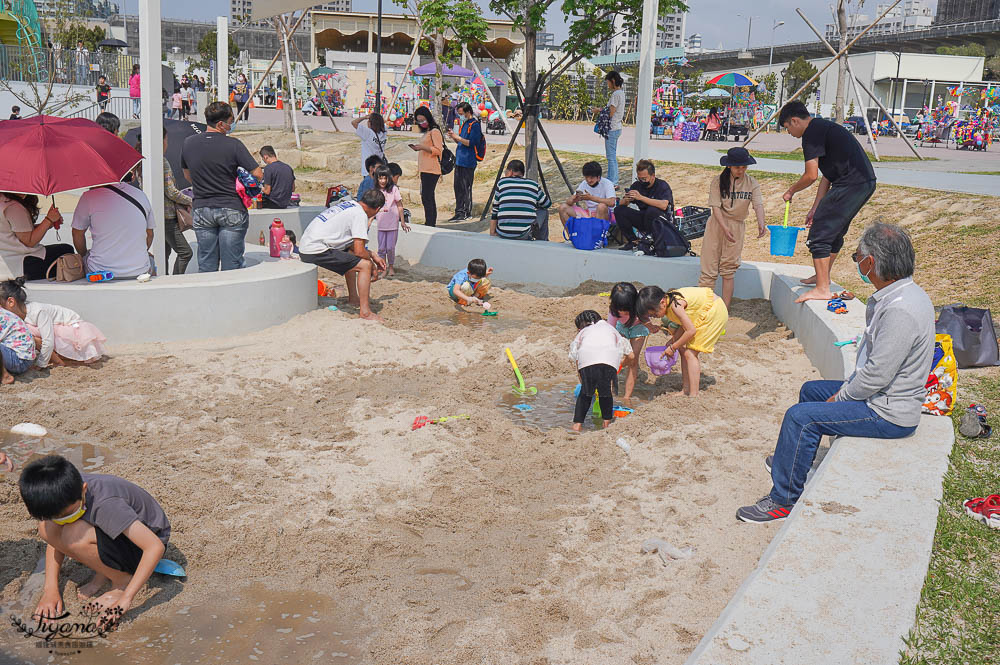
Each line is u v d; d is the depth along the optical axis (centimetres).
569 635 364
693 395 677
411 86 4081
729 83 3506
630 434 592
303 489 508
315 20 4591
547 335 857
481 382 714
